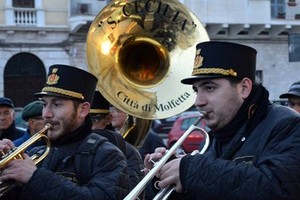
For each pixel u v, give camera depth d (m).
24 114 6.12
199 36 5.06
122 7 5.09
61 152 3.57
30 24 26.06
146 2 5.14
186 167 2.83
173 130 14.84
